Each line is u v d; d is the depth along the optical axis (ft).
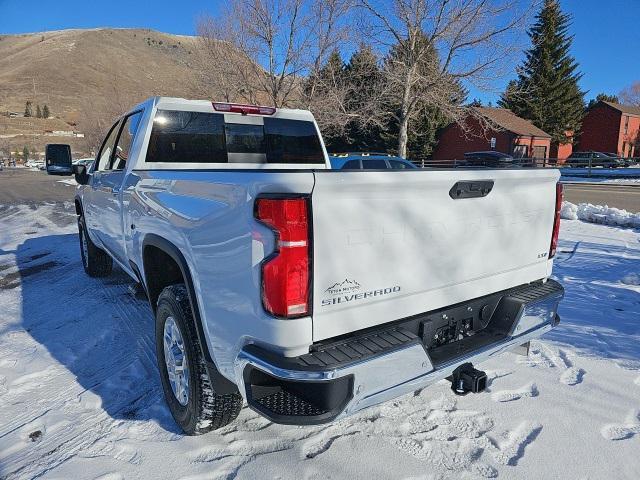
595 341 13.19
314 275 6.64
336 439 8.89
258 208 6.68
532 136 117.80
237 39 56.34
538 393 10.50
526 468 8.11
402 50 60.44
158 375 11.38
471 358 8.25
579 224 34.42
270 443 8.77
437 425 9.34
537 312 9.52
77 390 10.73
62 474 7.97
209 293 7.77
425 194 7.70
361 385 6.81
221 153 13.74
